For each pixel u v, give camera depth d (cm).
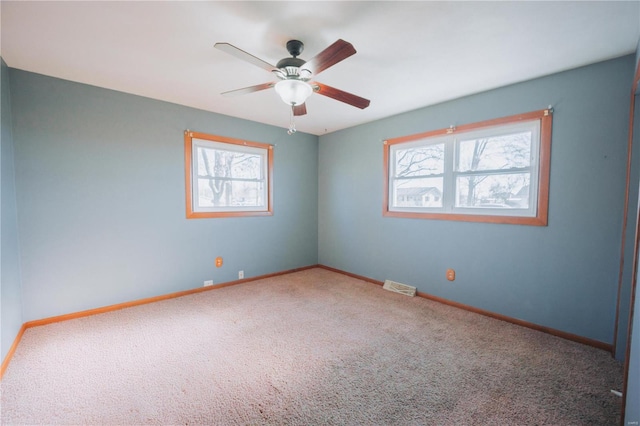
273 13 166
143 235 314
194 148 349
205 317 281
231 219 386
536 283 258
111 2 156
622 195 216
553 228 248
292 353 217
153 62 228
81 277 278
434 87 276
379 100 312
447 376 189
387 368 198
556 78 242
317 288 378
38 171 254
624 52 208
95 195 283
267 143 419
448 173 319
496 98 277
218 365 200
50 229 261
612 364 203
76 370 192
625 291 206
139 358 208
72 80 266
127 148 300
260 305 315
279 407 160
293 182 457
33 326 254
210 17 170
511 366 200
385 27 179
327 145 472
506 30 181
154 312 293
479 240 295
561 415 154
